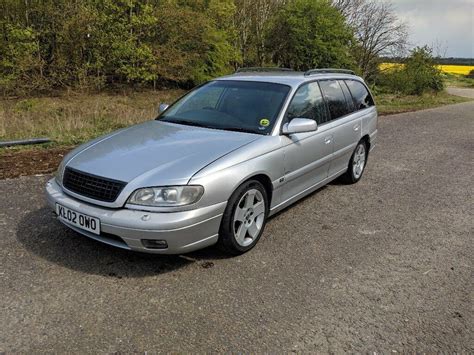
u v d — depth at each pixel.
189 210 3.30
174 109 4.96
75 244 3.91
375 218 5.00
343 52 24.86
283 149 4.20
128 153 3.70
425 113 16.72
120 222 3.23
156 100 19.47
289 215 4.97
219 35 23.20
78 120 9.66
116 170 3.44
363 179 6.62
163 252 3.33
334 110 5.40
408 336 2.88
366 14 27.77
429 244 4.35
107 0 18.83
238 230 3.79
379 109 17.56
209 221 3.45
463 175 7.09
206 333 2.81
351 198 5.68
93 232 3.38
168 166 3.44
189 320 2.94
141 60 20.47
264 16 25.55
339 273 3.67
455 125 13.34
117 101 18.17
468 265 3.93
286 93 4.59
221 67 24.08
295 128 4.18
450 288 3.51
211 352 2.64
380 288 3.46
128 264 3.62
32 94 18.42
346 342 2.79
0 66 18.06
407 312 3.15
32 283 3.28
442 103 22.73
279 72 5.46
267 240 4.25
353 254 4.05
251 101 4.59
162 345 2.68
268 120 4.32
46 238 4.00
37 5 17.98
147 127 4.45
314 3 23.98
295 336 2.82
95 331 2.78
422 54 29.98
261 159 3.89
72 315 2.93
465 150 9.19
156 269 3.57
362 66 28.61
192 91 5.23
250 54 26.27
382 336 2.87
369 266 3.82
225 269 3.64
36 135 8.50
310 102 4.92
